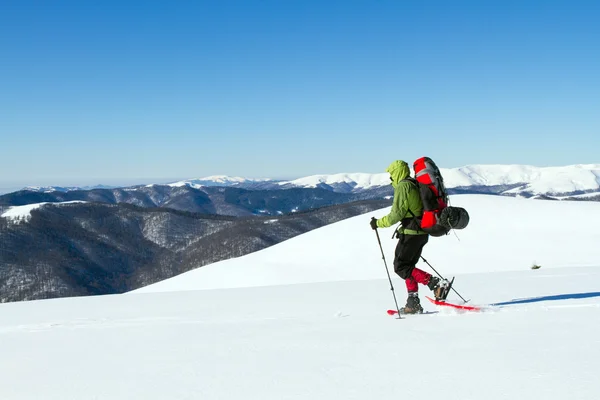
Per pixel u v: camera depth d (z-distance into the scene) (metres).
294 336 4.50
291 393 2.77
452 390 2.63
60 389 3.15
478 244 38.62
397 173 5.84
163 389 3.00
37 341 5.16
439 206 5.57
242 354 3.88
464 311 5.40
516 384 2.65
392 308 6.28
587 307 5.16
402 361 3.32
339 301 7.36
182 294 10.42
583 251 34.72
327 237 46.50
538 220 42.59
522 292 7.21
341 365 3.32
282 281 37.75
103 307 8.41
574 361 3.02
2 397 3.04
